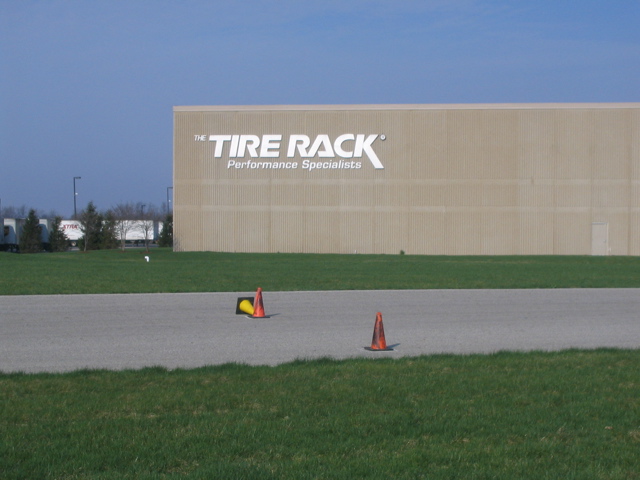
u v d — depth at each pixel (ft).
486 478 18.30
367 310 55.72
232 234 164.35
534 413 24.53
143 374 30.76
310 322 49.14
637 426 23.09
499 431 22.38
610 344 41.70
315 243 163.12
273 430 22.18
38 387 28.07
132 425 22.59
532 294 68.80
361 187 162.09
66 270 102.06
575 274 97.66
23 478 18.04
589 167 158.51
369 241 162.09
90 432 21.80
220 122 163.94
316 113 162.50
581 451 20.51
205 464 19.10
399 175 161.38
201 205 164.66
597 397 26.89
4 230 242.17
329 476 18.22
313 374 30.78
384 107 161.27
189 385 28.53
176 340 41.47
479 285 77.30
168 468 18.89
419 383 28.99
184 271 100.78
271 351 38.32
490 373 31.27
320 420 23.41
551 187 159.02
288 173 163.12
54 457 19.49
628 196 158.20
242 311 53.01
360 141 161.48
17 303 58.29
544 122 158.92
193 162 164.66
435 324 48.91
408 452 20.20
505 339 43.19
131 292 67.51
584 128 158.30
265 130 163.43
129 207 316.40
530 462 19.52
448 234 160.66
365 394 27.02
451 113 160.15
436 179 160.66
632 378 30.37
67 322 47.98
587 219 158.81
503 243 159.84
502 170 159.63
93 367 33.63
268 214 163.53
